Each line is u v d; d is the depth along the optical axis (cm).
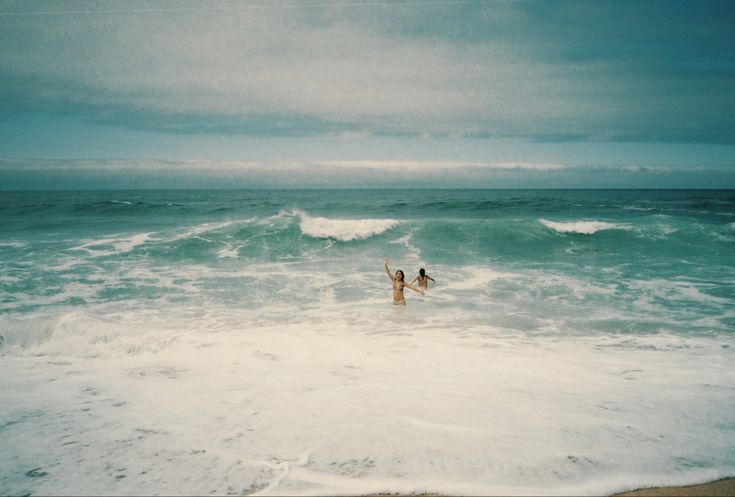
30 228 2103
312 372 545
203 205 3350
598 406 426
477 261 1426
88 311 892
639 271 1262
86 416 396
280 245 1627
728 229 1708
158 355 629
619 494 274
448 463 309
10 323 750
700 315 859
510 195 6988
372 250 1577
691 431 368
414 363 586
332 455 320
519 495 270
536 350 652
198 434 356
